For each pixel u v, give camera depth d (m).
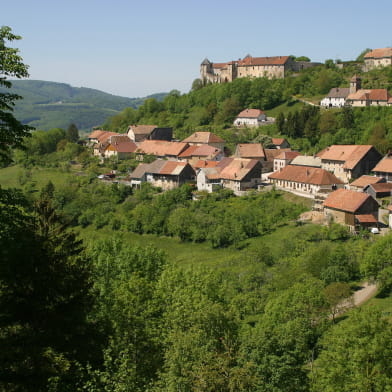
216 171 155.50
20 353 31.48
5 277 32.84
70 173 186.62
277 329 48.78
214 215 131.00
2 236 32.31
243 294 78.62
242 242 118.00
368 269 80.62
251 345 43.25
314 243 103.12
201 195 145.12
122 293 49.59
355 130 185.12
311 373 48.00
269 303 67.56
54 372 31.58
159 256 70.94
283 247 103.88
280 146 191.50
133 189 161.62
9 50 29.97
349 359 43.25
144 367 40.34
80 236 135.75
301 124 199.62
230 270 93.38
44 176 185.00
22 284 33.66
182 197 145.50
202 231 124.25
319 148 182.00
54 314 35.97
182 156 185.50
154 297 52.28
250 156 171.75
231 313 49.62
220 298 61.75
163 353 42.91
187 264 111.31
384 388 39.69
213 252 117.75
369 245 94.81
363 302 76.50
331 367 43.19
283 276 84.50
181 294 52.59
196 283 58.94
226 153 193.75
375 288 81.75
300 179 138.88
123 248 71.44
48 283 35.41
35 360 31.66
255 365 41.53
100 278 60.72
